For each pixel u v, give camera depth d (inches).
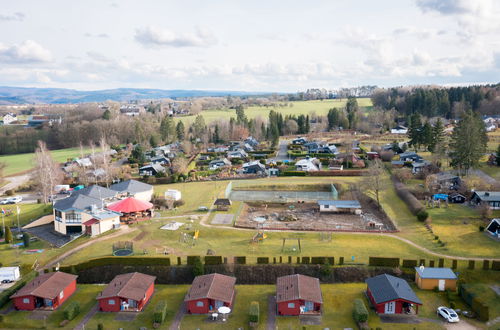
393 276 2551.7
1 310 2378.2
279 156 7106.3
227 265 2797.7
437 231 3376.0
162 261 2817.4
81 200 3661.4
